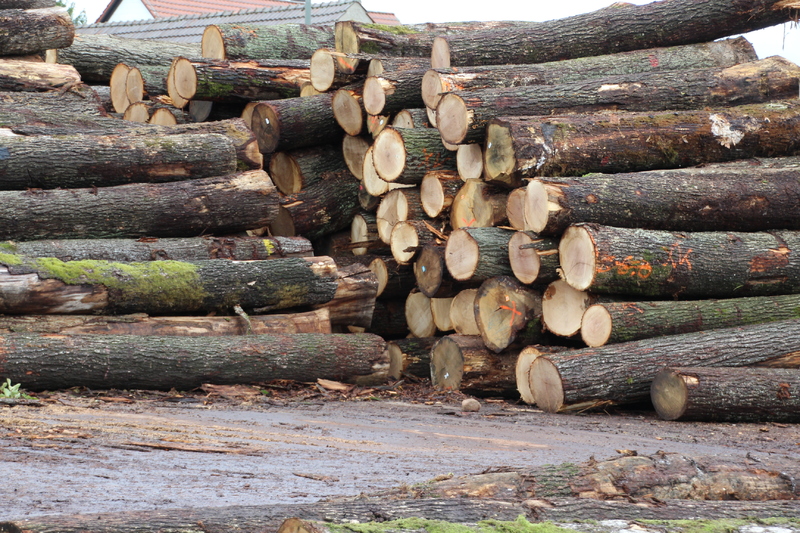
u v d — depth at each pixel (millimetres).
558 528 5211
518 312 14398
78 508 5555
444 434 10297
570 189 13312
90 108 18625
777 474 6781
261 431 9742
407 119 17125
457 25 21109
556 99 15445
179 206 15289
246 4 50562
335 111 18250
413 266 17281
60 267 13188
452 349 15195
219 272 14414
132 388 12914
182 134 16656
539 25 18297
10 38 18734
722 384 12008
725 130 15156
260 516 5016
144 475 6781
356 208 19016
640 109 15867
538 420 12062
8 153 14672
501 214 15055
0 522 4621
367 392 14211
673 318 13406
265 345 13898
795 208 14633
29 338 12320
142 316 13836
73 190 14805
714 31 17562
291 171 18797
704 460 6914
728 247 13789
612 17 17969
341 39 19031
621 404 13305
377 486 6664
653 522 5504
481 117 14828
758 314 13875
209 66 18609
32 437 8258
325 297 15398
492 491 6004
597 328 13250
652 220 13836
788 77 16406
